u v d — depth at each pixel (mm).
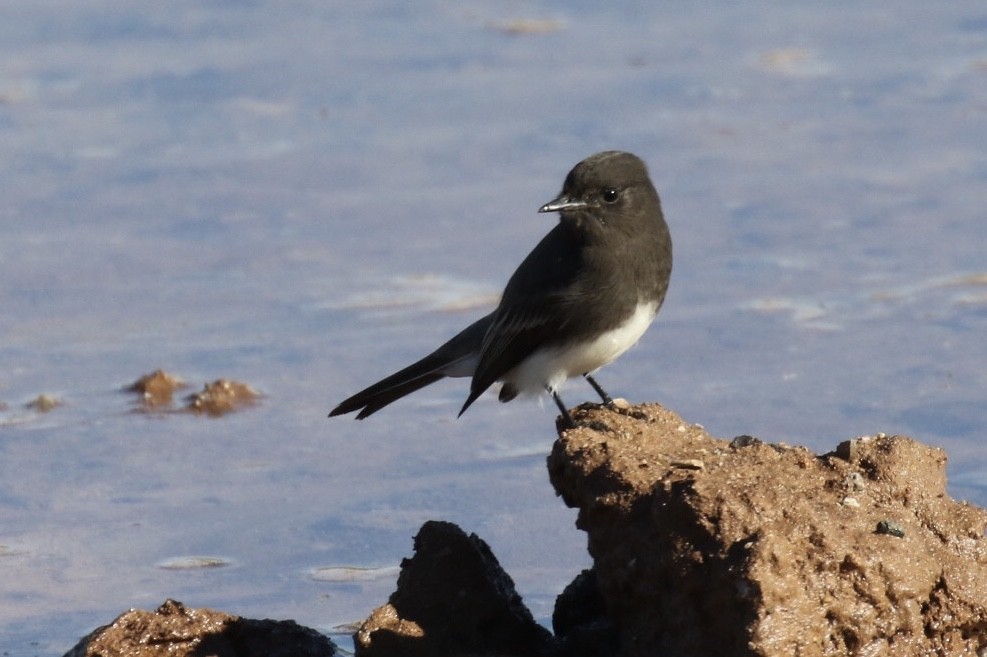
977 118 21688
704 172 20312
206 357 16000
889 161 20422
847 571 8844
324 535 12414
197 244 18703
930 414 14125
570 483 9773
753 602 8562
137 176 20641
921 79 23219
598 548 9438
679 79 23500
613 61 24344
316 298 17297
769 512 8930
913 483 9531
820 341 15844
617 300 11914
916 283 17094
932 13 26297
